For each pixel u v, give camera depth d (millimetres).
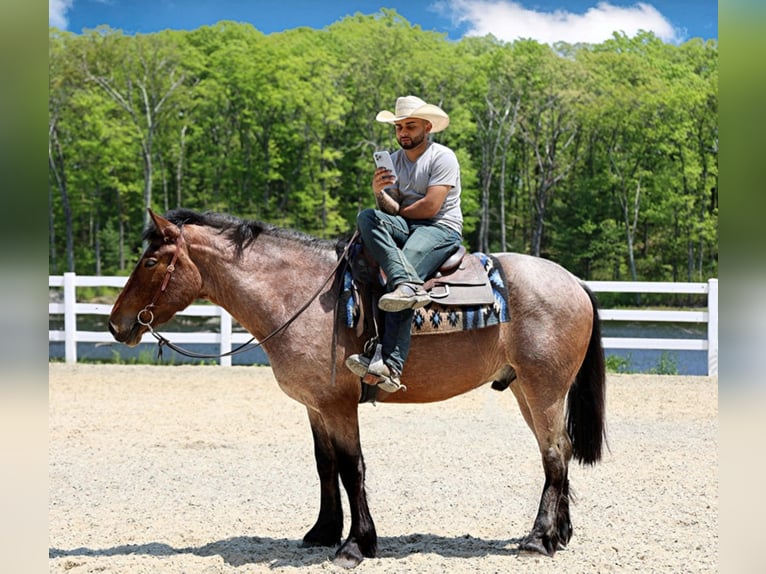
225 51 46000
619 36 51344
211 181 48656
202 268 5297
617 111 47531
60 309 14500
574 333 5289
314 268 5273
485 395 11961
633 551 5270
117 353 15148
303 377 5074
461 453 8305
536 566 4973
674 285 13609
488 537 5680
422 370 5160
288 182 47719
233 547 5391
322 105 43906
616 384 12656
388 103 44406
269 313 5188
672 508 6332
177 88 46219
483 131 47906
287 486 7133
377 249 4969
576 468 7613
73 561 5020
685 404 11109
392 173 5109
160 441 8875
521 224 53594
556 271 5434
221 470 7676
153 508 6414
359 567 4949
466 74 45281
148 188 45031
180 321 36094
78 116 45938
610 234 48844
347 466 5090
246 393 11836
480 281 5188
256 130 46625
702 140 47750
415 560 5062
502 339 5254
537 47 46688
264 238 5344
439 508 6395
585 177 50375
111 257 51594
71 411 10445
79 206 50656
